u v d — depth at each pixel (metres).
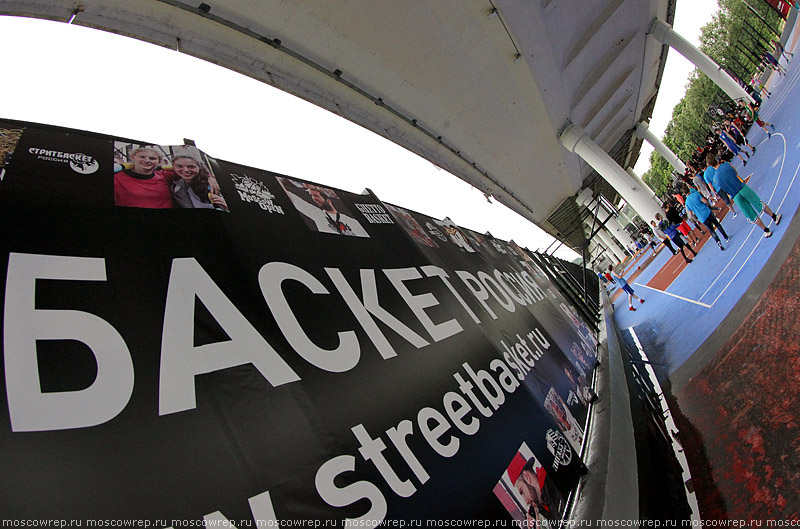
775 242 6.76
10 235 1.68
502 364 3.93
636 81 28.27
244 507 1.55
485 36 12.84
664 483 3.54
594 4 15.89
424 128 15.21
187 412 1.67
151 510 1.36
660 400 5.61
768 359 4.21
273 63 8.91
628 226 50.56
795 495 2.70
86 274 1.77
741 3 47.94
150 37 6.43
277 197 3.25
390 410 2.46
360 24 9.53
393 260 3.98
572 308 9.56
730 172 7.55
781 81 23.12
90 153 2.23
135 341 1.71
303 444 1.90
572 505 3.11
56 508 1.22
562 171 30.16
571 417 4.28
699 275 9.78
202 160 2.83
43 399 1.39
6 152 1.92
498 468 2.72
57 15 5.15
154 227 2.18
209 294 2.12
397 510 1.99
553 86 18.73
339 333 2.65
